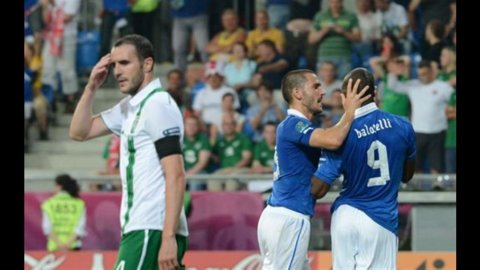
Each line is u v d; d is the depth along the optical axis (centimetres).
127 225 1975
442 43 4125
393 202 2333
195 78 4331
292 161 2330
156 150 1958
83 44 4591
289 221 2331
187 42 4512
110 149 4012
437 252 3291
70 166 4475
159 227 1962
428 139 3988
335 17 4297
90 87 2100
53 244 3409
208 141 3975
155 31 4544
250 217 3356
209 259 3284
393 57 4225
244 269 3272
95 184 3478
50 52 4544
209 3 4506
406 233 3359
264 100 4084
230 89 4209
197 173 3944
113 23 4572
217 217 3359
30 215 3409
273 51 4291
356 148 2300
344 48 4281
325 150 2320
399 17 4288
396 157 2325
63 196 3425
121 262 1970
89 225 3419
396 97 4050
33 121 4500
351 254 2323
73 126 2097
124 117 2047
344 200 2339
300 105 2348
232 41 4369
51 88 4544
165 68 4525
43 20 4547
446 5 4278
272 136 3966
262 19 4338
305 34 4338
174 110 1973
